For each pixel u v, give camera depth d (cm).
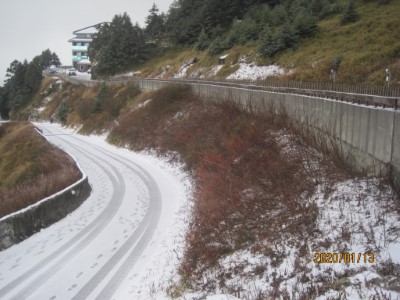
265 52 4244
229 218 1303
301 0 5081
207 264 1054
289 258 922
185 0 7712
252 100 2550
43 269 1127
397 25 3619
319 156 1582
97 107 5094
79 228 1508
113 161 3030
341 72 3192
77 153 3469
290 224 1075
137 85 4938
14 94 9631
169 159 2723
